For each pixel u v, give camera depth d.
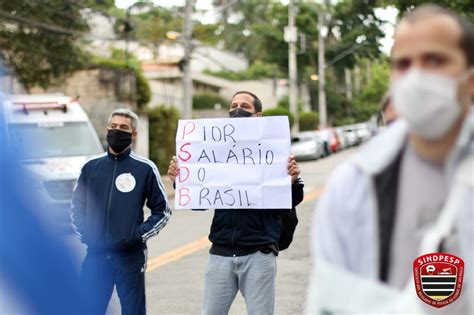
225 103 50.66
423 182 1.93
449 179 1.91
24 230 2.75
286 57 61.38
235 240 4.79
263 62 62.94
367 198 1.97
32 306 2.77
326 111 65.75
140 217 5.16
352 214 1.98
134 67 24.80
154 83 40.28
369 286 1.96
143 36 28.95
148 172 5.19
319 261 2.01
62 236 2.91
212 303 4.89
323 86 52.16
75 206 5.16
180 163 4.98
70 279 2.90
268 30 60.81
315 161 35.53
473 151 1.91
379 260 1.96
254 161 4.86
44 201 2.85
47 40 20.19
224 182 4.86
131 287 5.12
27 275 2.75
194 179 4.95
